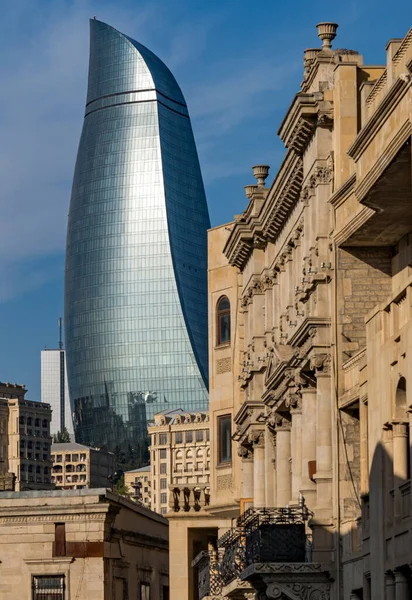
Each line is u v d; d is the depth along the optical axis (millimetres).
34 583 103688
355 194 55875
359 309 62375
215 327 96438
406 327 47938
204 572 85500
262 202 82625
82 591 102875
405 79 48188
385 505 51031
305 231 66312
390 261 62688
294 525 62250
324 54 65750
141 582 115062
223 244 96062
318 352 62375
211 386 96750
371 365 53531
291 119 65312
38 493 105938
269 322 79375
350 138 62625
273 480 78250
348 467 61438
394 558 49500
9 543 104438
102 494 103375
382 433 51406
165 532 126312
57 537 103875
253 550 63219
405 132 47969
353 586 58469
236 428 89812
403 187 53500
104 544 103312
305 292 64938
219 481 95562
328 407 62344
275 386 72062
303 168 67062
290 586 61312
